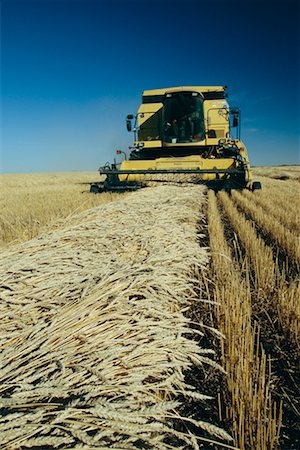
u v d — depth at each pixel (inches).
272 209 377.4
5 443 57.9
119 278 124.6
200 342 122.9
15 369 76.8
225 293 141.5
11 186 1041.5
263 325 139.5
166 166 492.1
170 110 514.6
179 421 89.3
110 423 67.9
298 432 88.4
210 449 80.0
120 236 190.9
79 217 250.5
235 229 304.8
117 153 525.0
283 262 213.9
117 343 93.4
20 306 104.6
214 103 543.5
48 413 64.9
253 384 100.1
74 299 110.8
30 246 169.5
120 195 467.2
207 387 101.6
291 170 1909.4
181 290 137.1
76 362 83.2
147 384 86.2
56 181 1298.0
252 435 82.1
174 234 208.2
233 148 497.0
